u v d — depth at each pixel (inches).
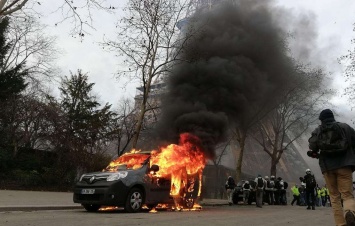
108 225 250.1
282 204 850.8
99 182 358.9
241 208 578.2
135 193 370.9
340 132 176.4
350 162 172.7
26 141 824.3
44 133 825.5
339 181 175.6
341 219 177.5
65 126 844.6
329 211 573.3
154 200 390.9
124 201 359.6
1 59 1018.1
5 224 246.4
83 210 401.1
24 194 584.7
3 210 349.4
